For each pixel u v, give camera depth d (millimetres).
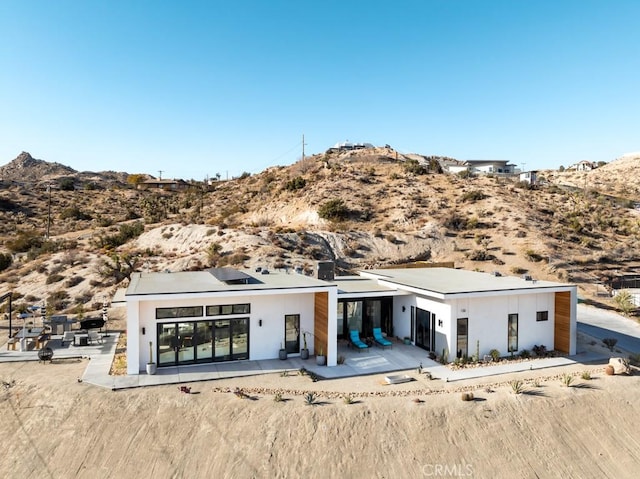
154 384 16312
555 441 14078
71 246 46562
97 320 23234
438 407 14945
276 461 12695
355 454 13031
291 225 56594
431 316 20750
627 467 13430
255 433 13562
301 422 14000
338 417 14242
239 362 19078
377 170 77812
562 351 21281
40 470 12461
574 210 62156
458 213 56906
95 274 36281
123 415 14305
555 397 15953
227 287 19188
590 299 35562
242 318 19234
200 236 45469
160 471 12344
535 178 82500
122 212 78875
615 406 15742
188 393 15625
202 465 12531
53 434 13672
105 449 13062
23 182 108625
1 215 69375
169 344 18266
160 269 37531
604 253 47031
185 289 18594
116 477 12156
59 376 17078
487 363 19453
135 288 18859
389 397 15625
